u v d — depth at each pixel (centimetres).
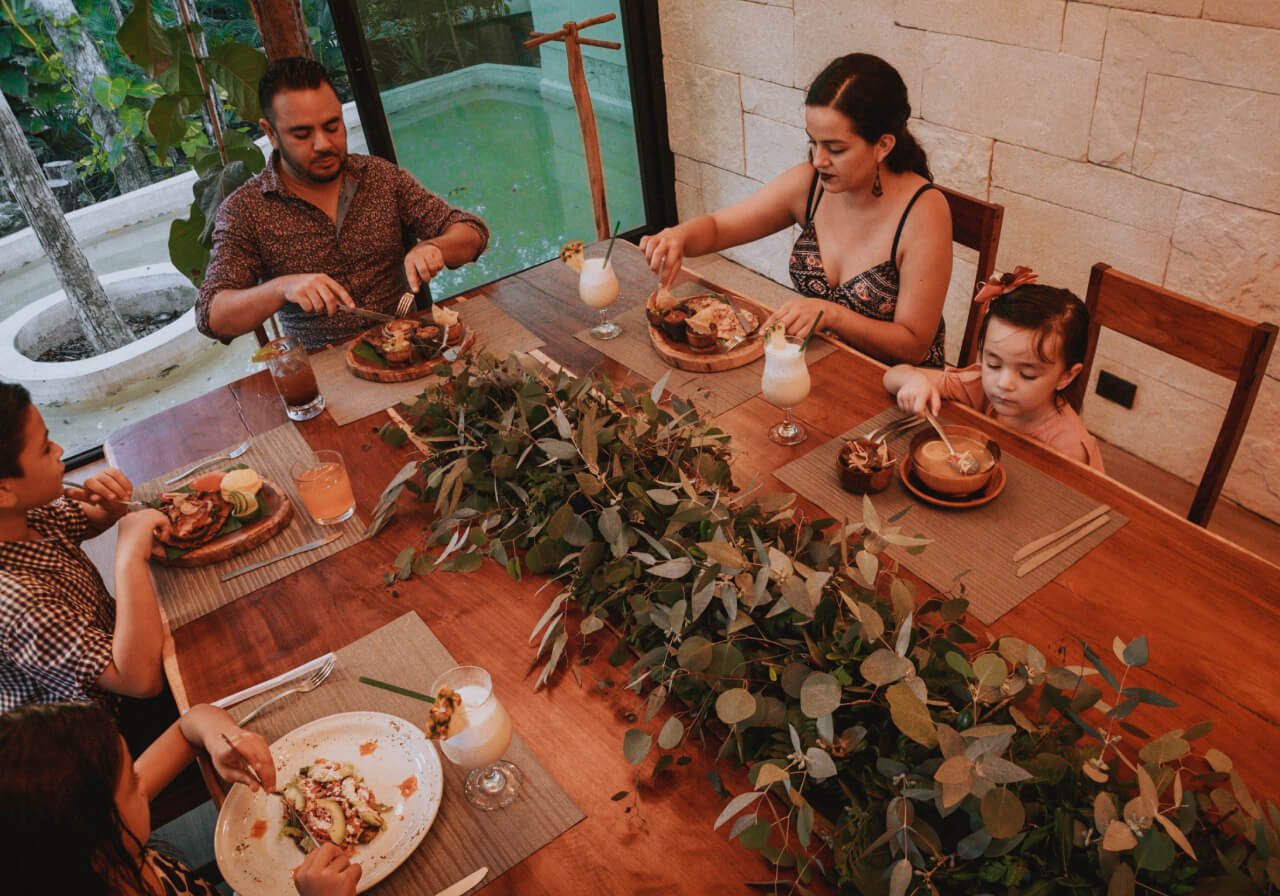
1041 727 107
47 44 338
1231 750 112
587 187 411
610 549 140
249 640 146
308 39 284
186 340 363
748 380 191
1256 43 210
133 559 151
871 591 122
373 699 132
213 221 278
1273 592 133
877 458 158
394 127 350
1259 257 230
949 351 331
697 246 233
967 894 94
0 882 93
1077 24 242
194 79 274
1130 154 246
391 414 193
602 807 114
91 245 397
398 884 109
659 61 389
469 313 227
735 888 104
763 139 365
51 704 100
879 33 296
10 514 151
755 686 117
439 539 158
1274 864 87
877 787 102
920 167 213
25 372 342
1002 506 152
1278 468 249
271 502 172
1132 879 86
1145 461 283
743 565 113
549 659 135
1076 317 163
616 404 169
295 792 117
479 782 119
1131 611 132
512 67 362
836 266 227
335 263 249
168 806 162
